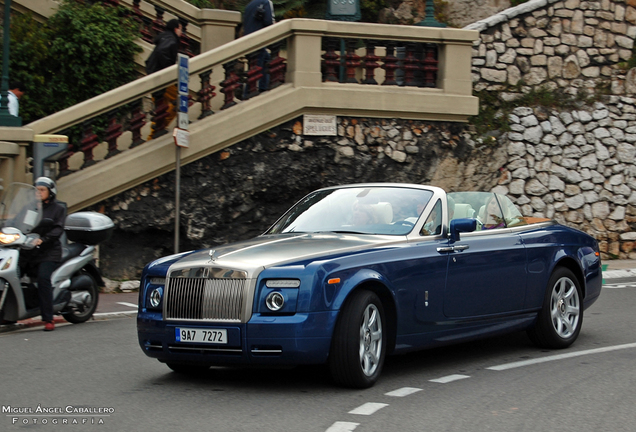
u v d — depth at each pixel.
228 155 13.76
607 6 17.19
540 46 16.69
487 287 7.20
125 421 5.24
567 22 16.89
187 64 12.22
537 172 16.39
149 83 13.30
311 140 14.24
